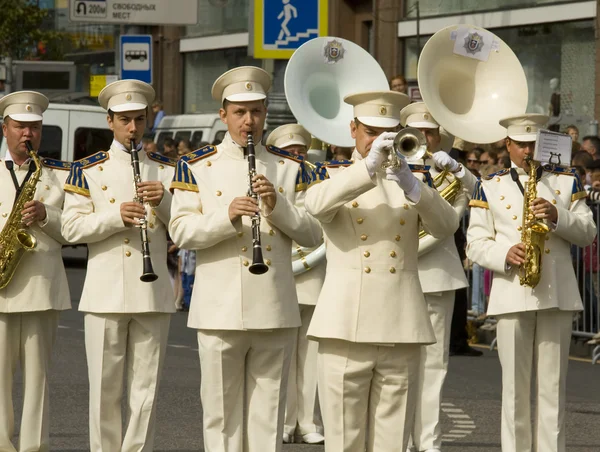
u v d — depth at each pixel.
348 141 15.95
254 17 21.45
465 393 18.58
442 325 15.03
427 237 14.69
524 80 15.27
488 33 15.26
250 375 12.24
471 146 25.88
